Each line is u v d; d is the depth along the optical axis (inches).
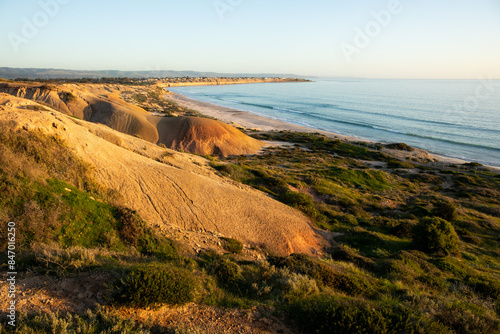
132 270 274.1
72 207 411.2
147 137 2006.6
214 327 247.8
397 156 2297.0
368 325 253.0
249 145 2249.0
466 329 271.0
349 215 943.0
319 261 466.9
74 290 253.3
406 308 283.4
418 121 3823.8
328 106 5472.4
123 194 591.8
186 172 799.7
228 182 941.8
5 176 382.0
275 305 294.7
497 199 1376.7
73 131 621.9
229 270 359.3
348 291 377.4
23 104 621.6
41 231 340.5
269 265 399.5
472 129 3316.9
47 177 443.5
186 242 510.0
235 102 6122.1
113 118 2010.3
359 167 1870.1
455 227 924.6
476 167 2049.7
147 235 457.7
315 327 261.0
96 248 367.2
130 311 244.2
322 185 1192.8
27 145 480.1
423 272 555.2
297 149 2352.4
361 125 3592.5
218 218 670.5
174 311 260.2
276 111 4817.9
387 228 858.8
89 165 575.5
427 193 1382.9
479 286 491.2
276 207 816.9
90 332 211.2
